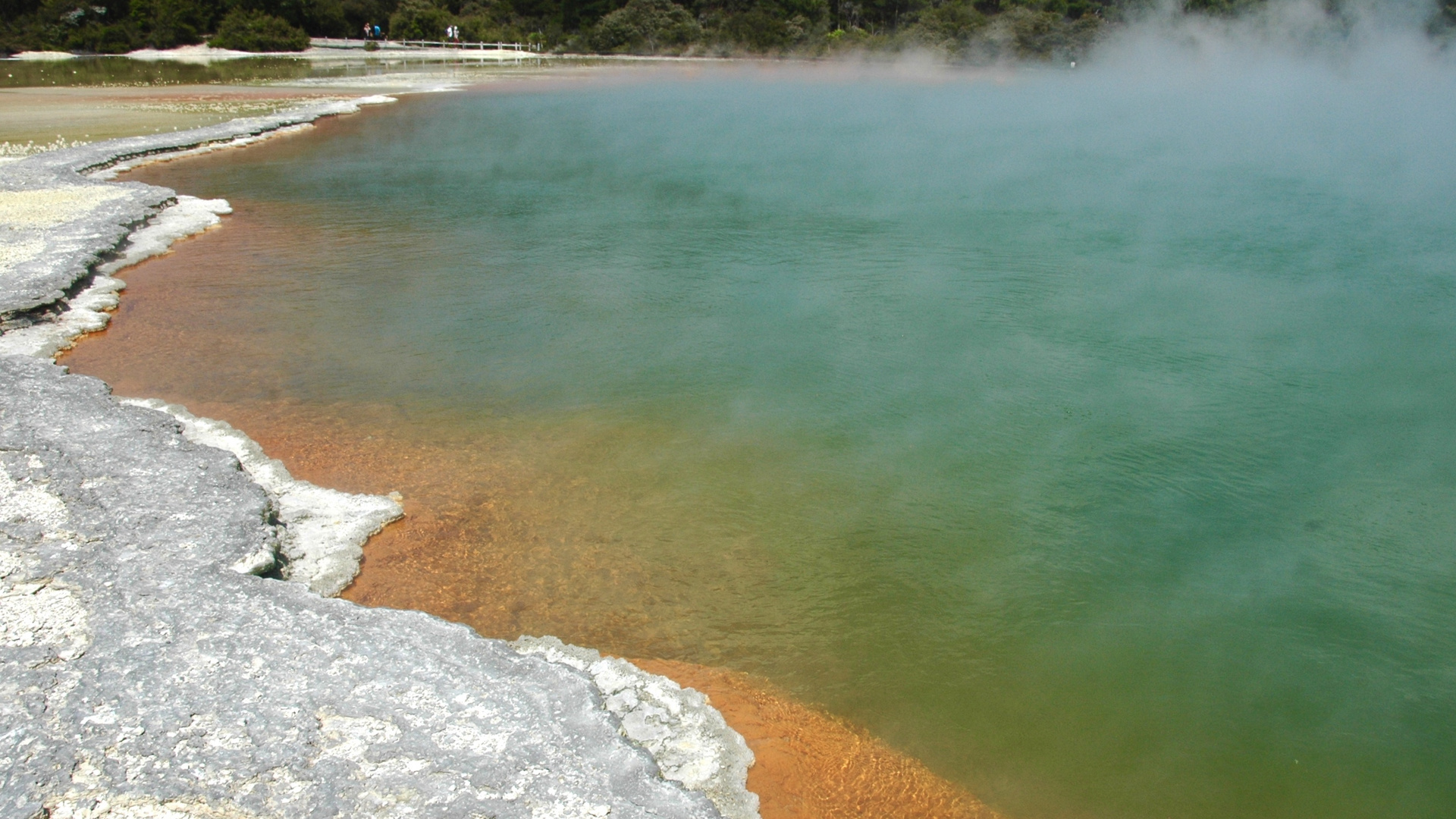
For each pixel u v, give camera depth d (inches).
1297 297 396.8
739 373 311.6
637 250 462.3
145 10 1792.6
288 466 238.8
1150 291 402.6
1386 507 233.1
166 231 464.1
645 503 227.3
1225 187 636.1
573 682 148.3
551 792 125.1
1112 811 144.6
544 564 200.5
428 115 998.4
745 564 203.5
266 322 351.6
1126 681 173.0
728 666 171.5
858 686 168.6
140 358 312.2
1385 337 346.6
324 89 1187.3
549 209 555.5
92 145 653.9
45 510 187.8
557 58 1932.8
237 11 1849.2
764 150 803.4
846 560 206.8
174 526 184.2
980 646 180.9
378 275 415.8
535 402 285.9
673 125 960.9
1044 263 445.1
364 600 184.4
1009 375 312.0
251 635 151.8
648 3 2091.5
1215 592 199.9
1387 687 173.0
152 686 138.7
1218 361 323.9
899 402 289.7
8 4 1744.6
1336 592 200.4
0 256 380.8
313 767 126.0
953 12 1889.8
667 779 135.8
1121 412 283.6
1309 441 266.8
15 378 257.4
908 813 140.8
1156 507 232.7
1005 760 153.3
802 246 471.2
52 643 147.3
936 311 376.2
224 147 748.0
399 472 238.4
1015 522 224.2
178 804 119.2
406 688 142.6
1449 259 448.8
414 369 310.8
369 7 2139.5
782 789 141.9
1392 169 708.7
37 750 126.2
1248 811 145.8
